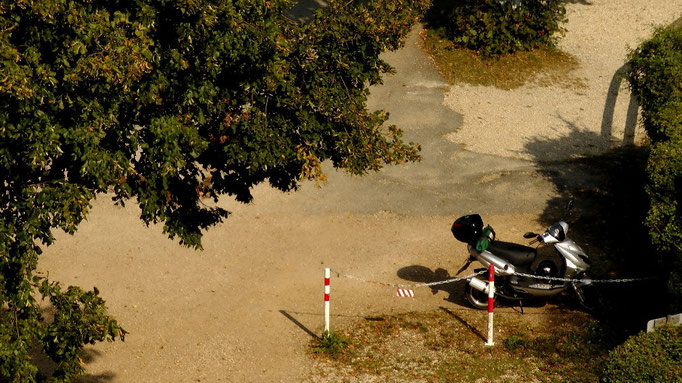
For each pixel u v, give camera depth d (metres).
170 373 26.36
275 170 23.77
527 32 53.53
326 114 22.14
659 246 26.11
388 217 37.59
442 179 41.03
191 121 20.44
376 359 26.70
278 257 34.28
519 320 28.98
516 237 35.62
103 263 33.75
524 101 49.50
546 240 29.09
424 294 31.25
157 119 19.16
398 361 26.55
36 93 17.09
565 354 26.28
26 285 17.80
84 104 17.91
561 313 29.38
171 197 22.56
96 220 37.03
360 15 22.81
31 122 17.20
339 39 22.67
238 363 26.86
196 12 18.75
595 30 57.81
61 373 19.08
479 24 53.81
